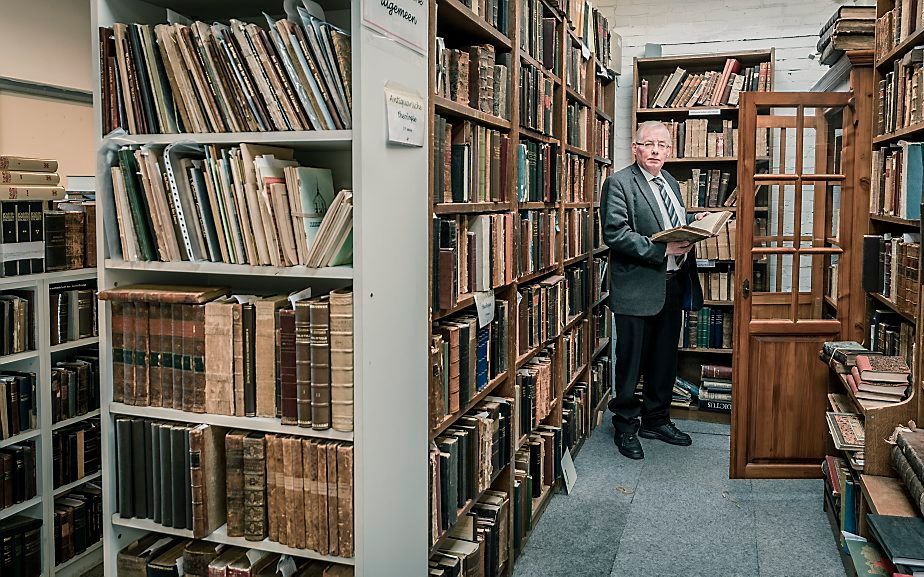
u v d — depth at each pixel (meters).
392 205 1.99
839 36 3.78
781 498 3.87
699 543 3.35
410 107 2.05
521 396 3.34
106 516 2.16
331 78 1.86
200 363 2.03
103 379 2.14
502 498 3.00
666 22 5.73
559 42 3.96
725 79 5.37
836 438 2.97
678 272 4.55
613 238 4.23
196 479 2.01
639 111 5.54
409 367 2.14
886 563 2.35
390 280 1.99
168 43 1.99
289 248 1.91
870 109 3.82
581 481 4.13
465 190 2.59
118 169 2.06
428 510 2.32
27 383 3.08
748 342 4.09
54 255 3.20
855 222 3.92
